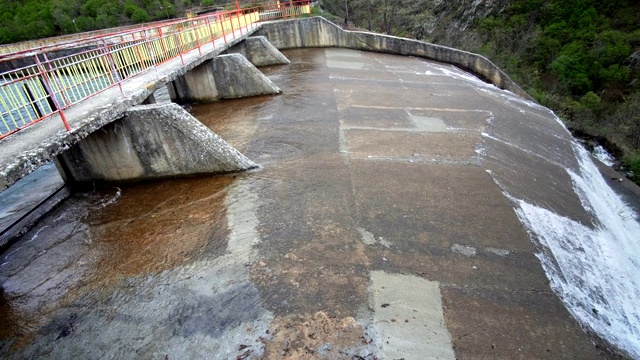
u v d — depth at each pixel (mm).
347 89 14773
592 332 4625
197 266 5371
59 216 7188
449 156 8875
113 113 7027
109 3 56406
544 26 37719
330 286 4863
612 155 17781
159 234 6246
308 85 15227
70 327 4609
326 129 10430
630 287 6645
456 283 5039
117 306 4824
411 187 7398
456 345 4102
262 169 8109
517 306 4766
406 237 5914
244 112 12305
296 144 9406
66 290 5250
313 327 4234
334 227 6105
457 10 49188
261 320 4371
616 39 30641
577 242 6961
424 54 22906
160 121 7383
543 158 10453
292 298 4676
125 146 7613
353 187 7332
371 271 5164
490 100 14828
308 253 5504
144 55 10617
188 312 4594
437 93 15148
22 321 4797
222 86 13852
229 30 19625
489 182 7727
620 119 22625
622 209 10977
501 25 40500
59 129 6113
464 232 6109
